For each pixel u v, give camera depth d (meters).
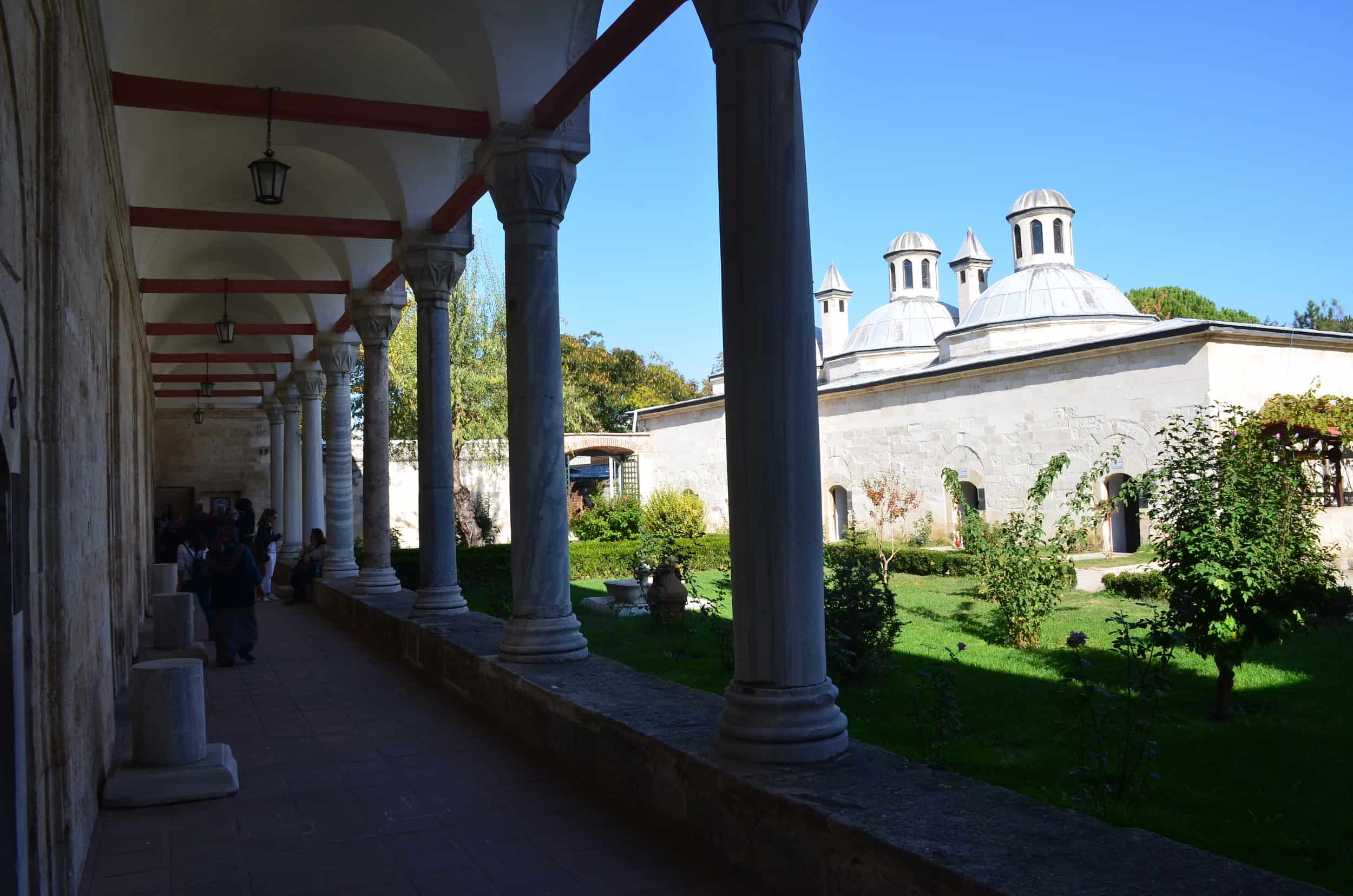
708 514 33.56
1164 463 8.79
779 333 4.24
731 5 4.29
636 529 25.53
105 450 6.44
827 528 28.98
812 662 4.27
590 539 25.89
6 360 2.86
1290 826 5.12
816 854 3.54
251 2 7.34
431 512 9.80
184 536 19.19
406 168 9.55
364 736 6.89
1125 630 6.63
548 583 7.16
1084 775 5.70
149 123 9.48
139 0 6.91
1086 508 19.06
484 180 8.47
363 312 12.38
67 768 3.90
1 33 2.86
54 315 3.77
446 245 9.70
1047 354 21.50
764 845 3.86
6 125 2.94
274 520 17.47
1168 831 5.04
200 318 18.44
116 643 8.17
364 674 9.46
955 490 12.58
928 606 14.28
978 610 13.77
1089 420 20.91
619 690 6.06
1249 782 5.86
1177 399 19.09
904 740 6.84
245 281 12.85
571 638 7.17
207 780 5.49
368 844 4.70
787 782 3.91
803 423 4.27
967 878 2.87
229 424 25.19
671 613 12.41
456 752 6.39
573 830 4.80
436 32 7.38
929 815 3.47
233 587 10.13
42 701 3.50
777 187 4.26
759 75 4.27
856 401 27.84
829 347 44.97
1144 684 6.03
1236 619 7.48
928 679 6.34
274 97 7.08
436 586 9.84
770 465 4.23
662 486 36.22
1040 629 11.38
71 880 3.97
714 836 4.25
